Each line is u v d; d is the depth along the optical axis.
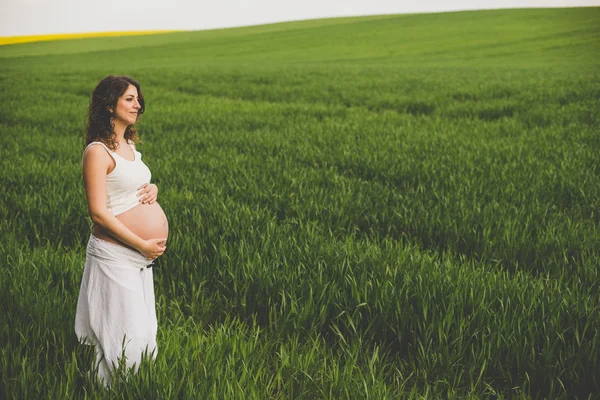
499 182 8.17
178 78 30.23
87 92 25.14
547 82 23.83
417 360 3.90
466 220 6.34
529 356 3.67
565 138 12.09
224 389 3.15
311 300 4.26
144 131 13.90
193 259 5.40
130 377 3.16
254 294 4.68
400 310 4.17
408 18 75.81
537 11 70.75
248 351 3.69
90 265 3.25
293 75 30.56
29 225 6.60
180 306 4.76
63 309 4.20
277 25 84.88
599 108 16.00
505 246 5.72
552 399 3.47
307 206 6.95
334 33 67.94
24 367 3.26
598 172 8.93
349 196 7.32
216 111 17.53
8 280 4.65
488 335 3.87
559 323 3.95
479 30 61.16
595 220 6.73
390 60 46.06
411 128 13.73
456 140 11.81
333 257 5.13
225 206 6.74
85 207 6.86
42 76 33.00
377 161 9.60
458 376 3.68
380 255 5.22
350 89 23.89
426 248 6.02
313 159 10.12
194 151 11.22
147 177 3.33
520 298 4.30
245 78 29.34
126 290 3.20
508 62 41.00
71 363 3.33
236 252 5.31
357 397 3.28
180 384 3.16
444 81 26.05
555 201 7.45
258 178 8.52
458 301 4.23
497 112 16.81
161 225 3.33
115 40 76.25
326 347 4.07
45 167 9.23
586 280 4.82
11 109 18.12
